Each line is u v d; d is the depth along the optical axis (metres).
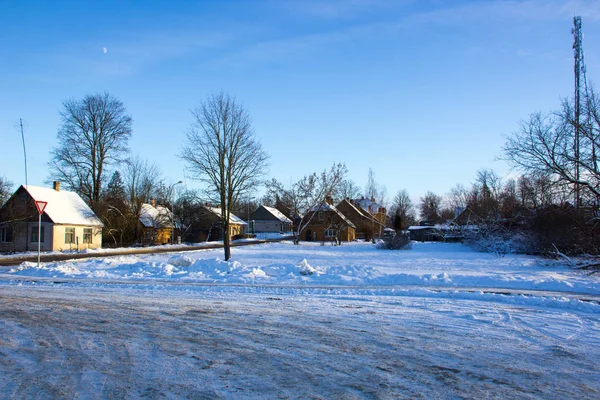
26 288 15.52
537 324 9.73
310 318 10.04
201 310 10.95
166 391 5.53
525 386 5.83
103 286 16.08
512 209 44.38
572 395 5.55
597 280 17.97
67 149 50.41
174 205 63.31
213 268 20.62
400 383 5.88
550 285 16.06
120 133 52.75
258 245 55.72
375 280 17.42
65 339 8.06
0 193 45.66
